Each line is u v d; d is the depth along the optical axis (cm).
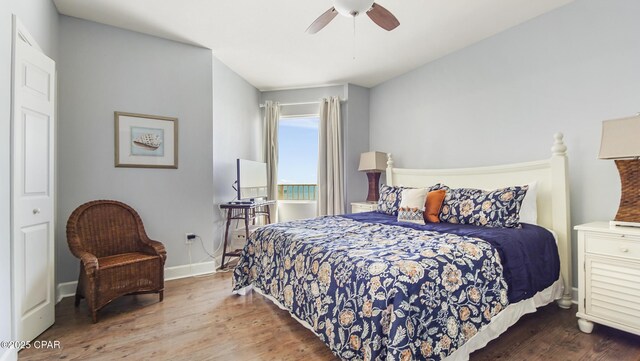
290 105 482
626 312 182
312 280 181
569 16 253
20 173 182
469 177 316
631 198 197
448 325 144
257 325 213
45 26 235
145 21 284
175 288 290
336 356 167
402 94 415
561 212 240
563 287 235
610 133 199
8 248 169
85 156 280
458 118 343
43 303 204
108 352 179
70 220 249
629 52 222
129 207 287
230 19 281
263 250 250
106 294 225
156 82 313
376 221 278
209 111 345
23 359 172
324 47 338
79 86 277
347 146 451
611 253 190
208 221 345
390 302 133
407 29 296
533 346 182
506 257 186
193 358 173
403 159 414
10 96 172
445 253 164
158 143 314
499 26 291
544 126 269
